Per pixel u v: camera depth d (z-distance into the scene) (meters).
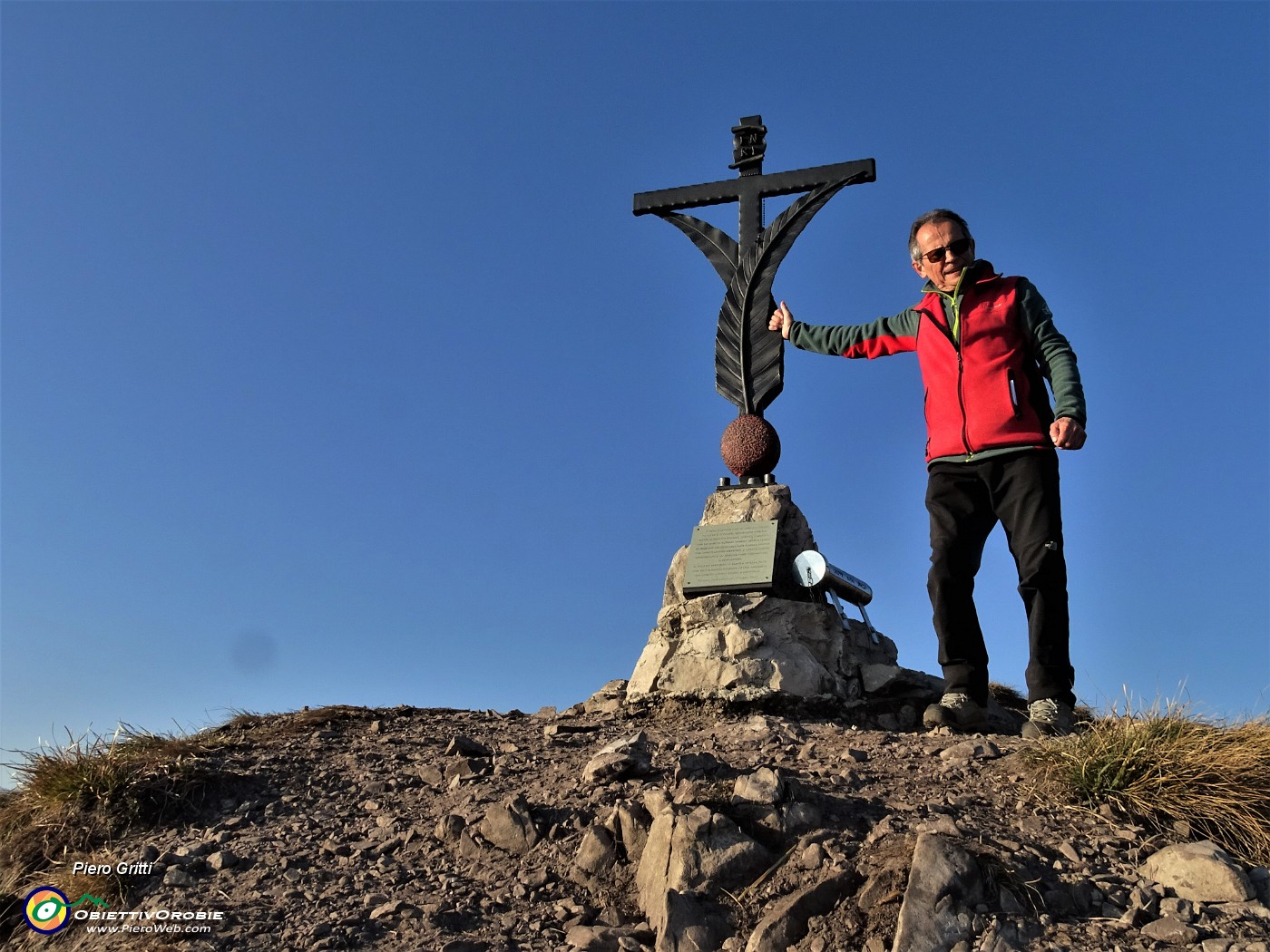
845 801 2.75
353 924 2.49
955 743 3.21
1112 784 2.73
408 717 4.02
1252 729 2.91
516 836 2.80
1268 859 2.56
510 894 2.59
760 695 3.80
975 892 2.32
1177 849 2.47
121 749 3.41
